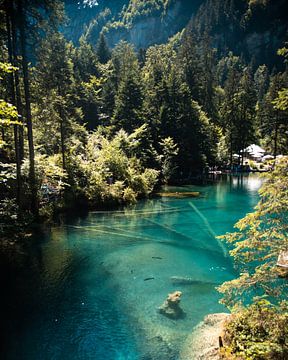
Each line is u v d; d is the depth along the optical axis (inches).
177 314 309.1
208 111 1980.8
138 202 878.4
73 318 305.1
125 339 272.4
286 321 203.9
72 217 689.6
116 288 366.3
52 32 667.4
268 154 1902.1
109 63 2305.6
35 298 342.6
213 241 535.5
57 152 935.0
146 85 1674.5
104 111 1747.0
